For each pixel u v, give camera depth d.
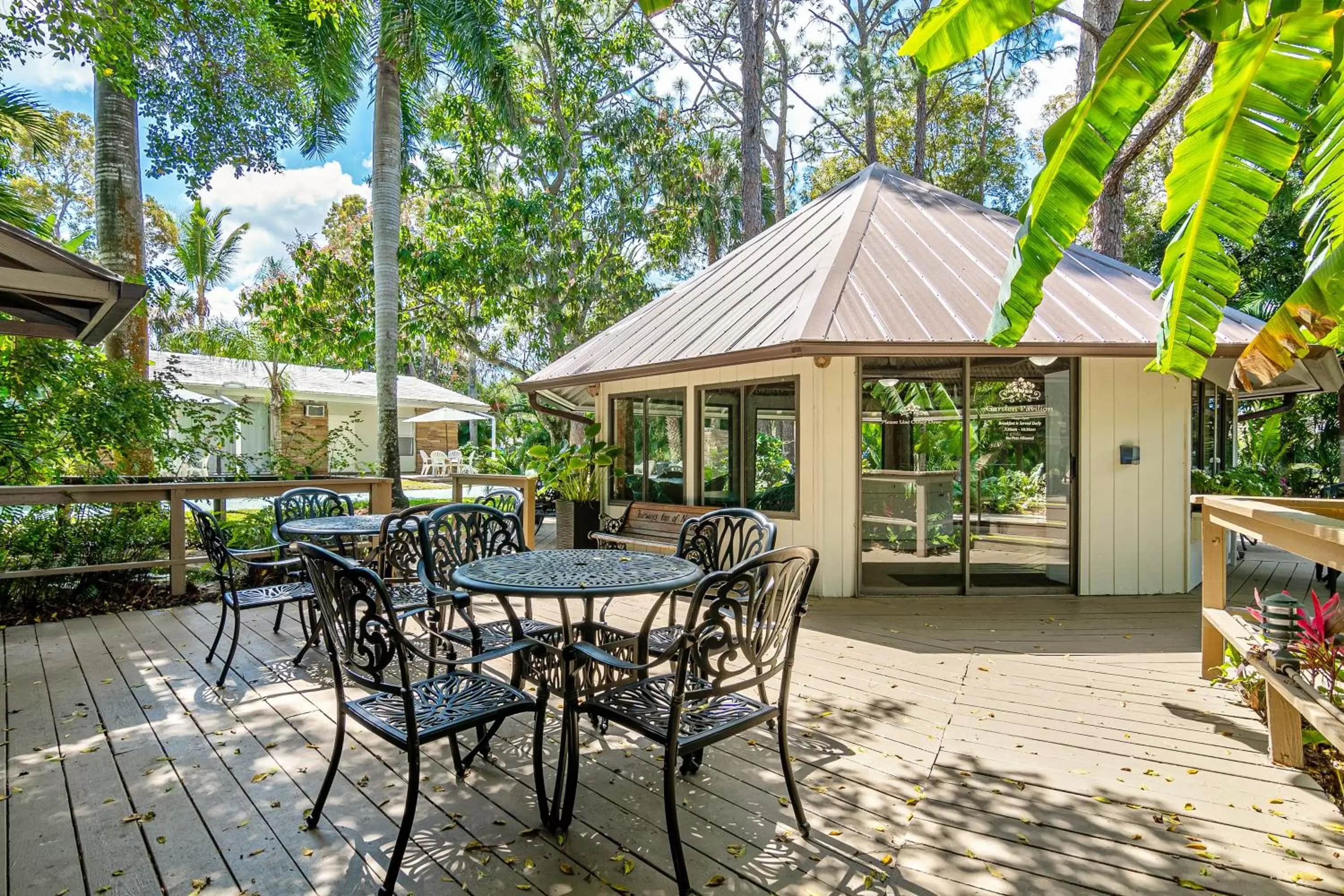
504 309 13.09
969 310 5.83
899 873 2.18
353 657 2.44
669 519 7.42
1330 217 2.68
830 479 6.12
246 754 3.05
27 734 3.26
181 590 6.05
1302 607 3.01
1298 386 8.17
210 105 9.78
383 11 9.70
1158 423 6.12
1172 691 3.79
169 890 2.11
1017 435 6.16
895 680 4.00
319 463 11.60
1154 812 2.52
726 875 2.17
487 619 5.44
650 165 15.65
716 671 2.24
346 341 12.18
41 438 6.63
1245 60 2.30
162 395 7.72
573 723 2.43
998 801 2.62
